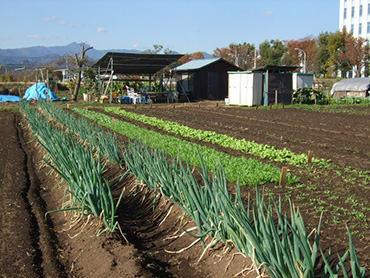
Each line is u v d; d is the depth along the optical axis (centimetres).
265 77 3092
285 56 6284
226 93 3934
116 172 1034
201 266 600
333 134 1705
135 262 577
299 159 1137
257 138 1599
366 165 1107
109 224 703
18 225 757
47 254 655
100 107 3075
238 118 2333
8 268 602
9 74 6003
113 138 1099
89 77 3875
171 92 3675
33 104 3319
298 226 437
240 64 6800
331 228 682
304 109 2827
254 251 500
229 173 953
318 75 6356
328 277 508
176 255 642
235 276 541
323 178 983
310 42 6272
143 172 844
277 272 448
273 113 2573
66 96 4434
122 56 3262
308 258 405
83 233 711
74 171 740
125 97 3631
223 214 554
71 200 793
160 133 1758
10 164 1229
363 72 6009
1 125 2158
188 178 644
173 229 719
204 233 588
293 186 914
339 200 822
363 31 6831
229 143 1403
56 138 966
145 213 803
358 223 698
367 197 836
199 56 8388
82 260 632
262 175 942
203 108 2983
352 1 7006
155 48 4859
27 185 1027
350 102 3316
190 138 1611
